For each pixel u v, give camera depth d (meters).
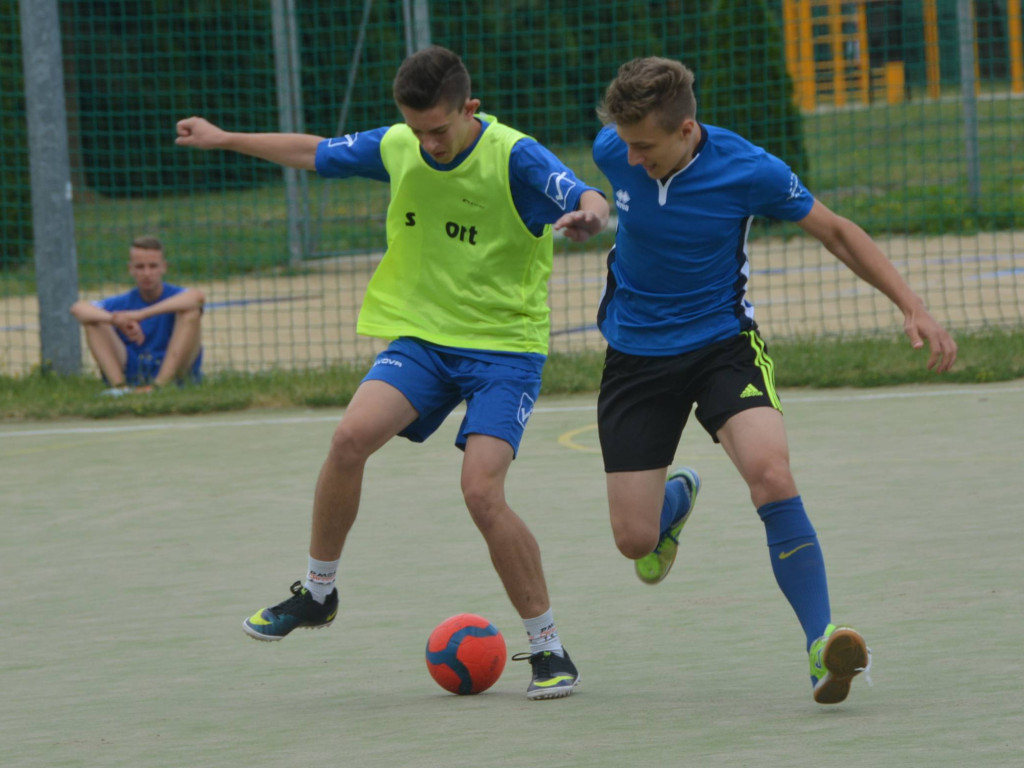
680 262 12.50
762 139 58.19
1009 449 22.73
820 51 79.94
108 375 31.78
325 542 12.94
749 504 19.81
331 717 11.29
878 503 19.25
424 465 23.84
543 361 13.34
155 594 16.11
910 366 30.72
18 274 57.94
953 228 55.78
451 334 13.10
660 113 11.72
